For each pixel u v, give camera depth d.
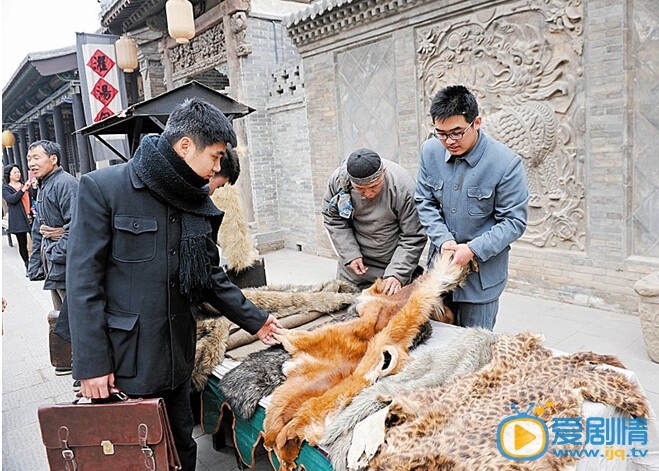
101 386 1.57
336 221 2.56
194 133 1.57
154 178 1.59
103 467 1.55
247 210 7.16
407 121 5.23
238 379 1.89
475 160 2.13
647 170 3.68
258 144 7.06
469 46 4.56
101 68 6.18
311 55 6.17
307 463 1.58
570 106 4.01
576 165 4.06
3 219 9.49
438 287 1.98
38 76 9.02
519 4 4.12
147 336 1.64
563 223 4.21
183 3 4.57
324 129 6.24
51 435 1.55
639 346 3.38
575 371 1.50
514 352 1.66
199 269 1.71
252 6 6.84
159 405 1.50
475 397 1.48
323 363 1.88
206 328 2.20
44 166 3.38
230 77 6.93
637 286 3.14
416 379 1.62
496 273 2.23
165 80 8.27
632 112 3.69
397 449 1.35
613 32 3.64
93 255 1.56
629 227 3.83
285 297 2.40
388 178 2.35
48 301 5.30
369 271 2.61
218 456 2.43
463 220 2.20
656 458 1.45
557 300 4.33
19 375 3.48
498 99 4.44
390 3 5.02
